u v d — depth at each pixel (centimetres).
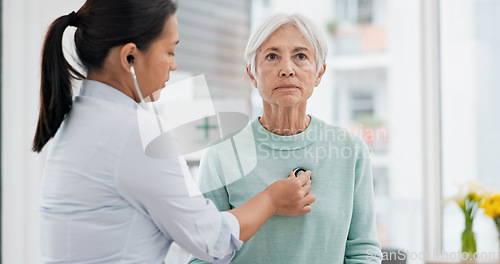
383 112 262
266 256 99
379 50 262
